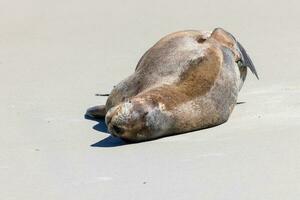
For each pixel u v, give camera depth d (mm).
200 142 22859
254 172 19297
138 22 47406
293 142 21531
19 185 19984
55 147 23766
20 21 49250
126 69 36062
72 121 27141
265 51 37594
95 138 24625
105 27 46719
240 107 27125
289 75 32062
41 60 39312
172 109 23906
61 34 45750
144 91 24922
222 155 21078
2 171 21438
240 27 44344
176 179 19375
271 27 43562
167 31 44875
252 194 17766
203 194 18047
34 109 29219
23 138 25203
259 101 27766
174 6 50594
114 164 21281
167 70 25453
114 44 42281
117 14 49688
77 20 48812
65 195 18922
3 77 35812
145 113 23375
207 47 26188
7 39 45312
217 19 46750
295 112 25500
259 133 23031
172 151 22109
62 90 32406
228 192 18031
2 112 28906
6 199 18953
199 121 24516
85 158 22172
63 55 40250
